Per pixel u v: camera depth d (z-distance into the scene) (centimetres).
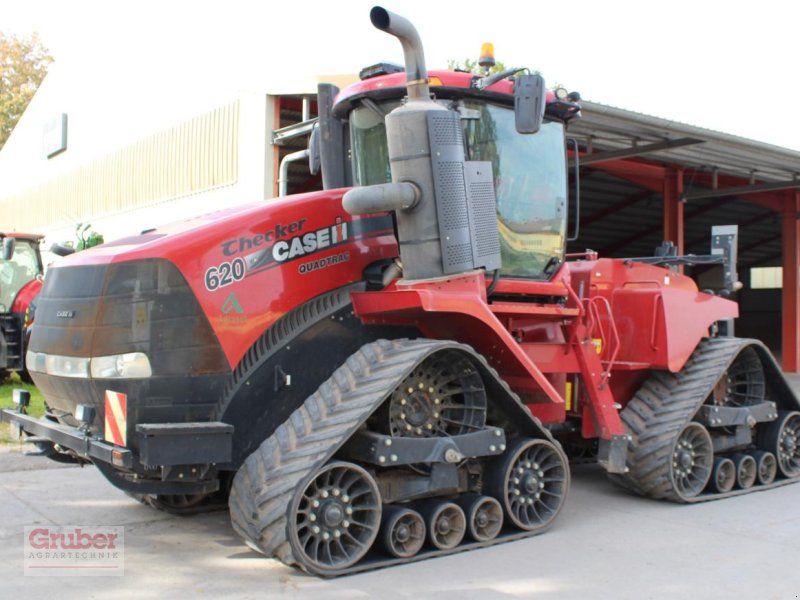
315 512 414
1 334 1141
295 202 475
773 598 405
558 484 517
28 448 762
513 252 523
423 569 437
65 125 1939
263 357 448
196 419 430
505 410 495
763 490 662
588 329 573
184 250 430
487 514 486
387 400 439
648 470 595
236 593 399
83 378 436
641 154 1266
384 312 463
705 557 471
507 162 521
